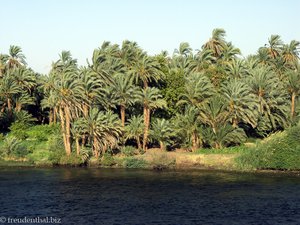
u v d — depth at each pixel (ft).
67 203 136.56
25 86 310.24
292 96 267.39
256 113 240.94
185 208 130.31
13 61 333.83
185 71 289.53
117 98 244.83
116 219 117.29
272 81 256.11
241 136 238.89
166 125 240.53
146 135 244.63
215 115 238.89
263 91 251.60
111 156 233.35
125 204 135.64
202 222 114.32
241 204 135.33
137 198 144.77
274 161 207.10
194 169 215.72
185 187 164.76
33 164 228.43
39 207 130.82
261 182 175.32
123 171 209.67
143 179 184.24
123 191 156.87
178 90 262.88
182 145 249.96
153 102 247.70
